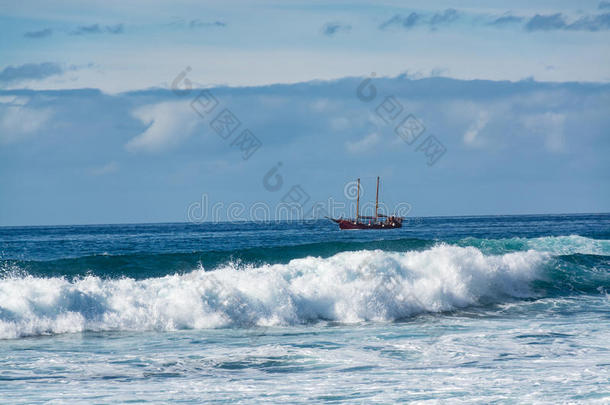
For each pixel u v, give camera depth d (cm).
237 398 3291
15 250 15362
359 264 6794
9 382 3662
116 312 5484
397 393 3322
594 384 3425
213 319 5597
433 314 6322
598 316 6200
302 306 5972
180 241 19438
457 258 7475
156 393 3409
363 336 5122
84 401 3250
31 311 5216
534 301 7169
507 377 3638
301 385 3547
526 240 11456
